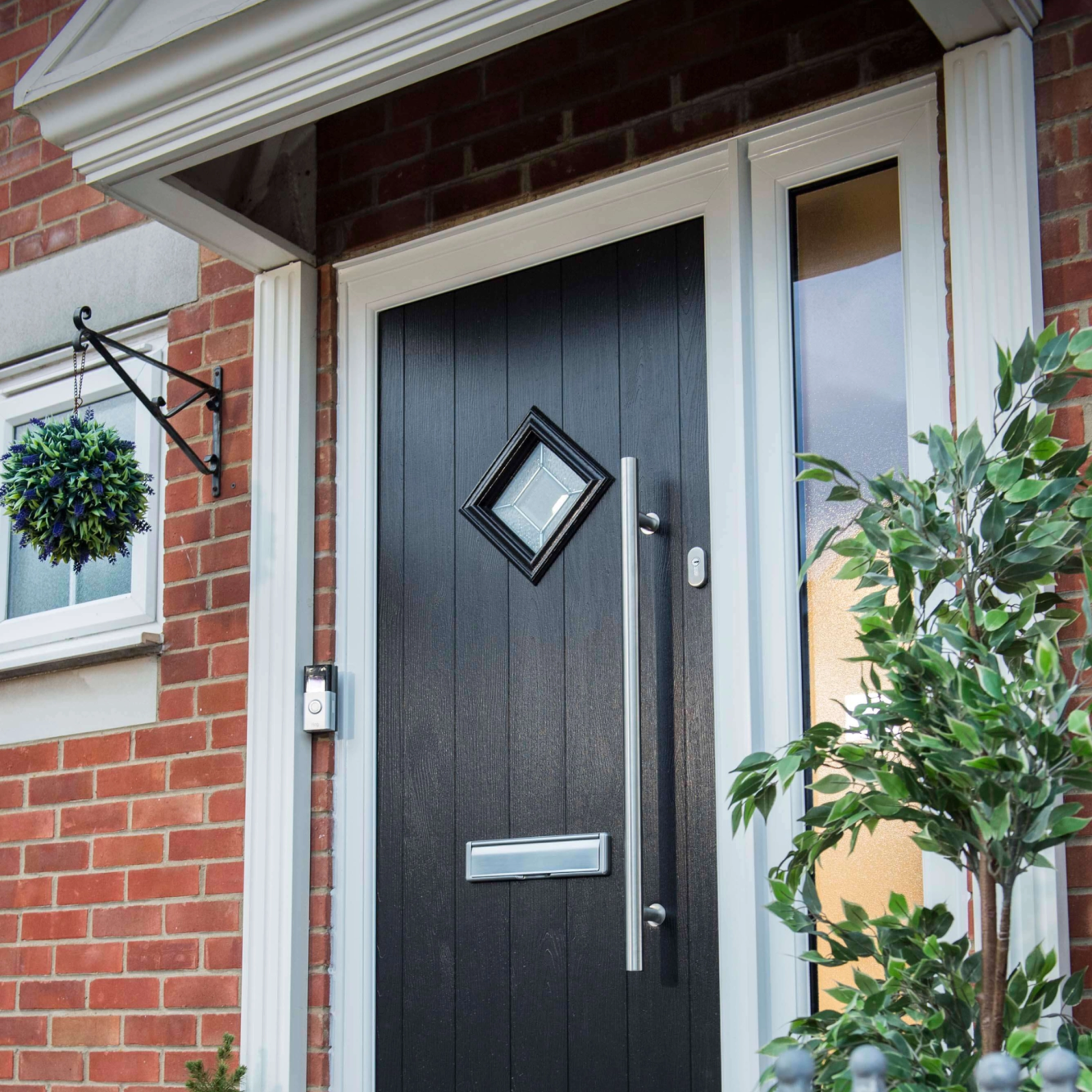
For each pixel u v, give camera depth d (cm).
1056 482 185
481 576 311
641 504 292
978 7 247
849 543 194
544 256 313
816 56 283
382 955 307
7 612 389
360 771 316
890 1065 170
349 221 340
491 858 297
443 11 253
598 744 291
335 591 328
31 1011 349
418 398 327
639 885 265
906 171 271
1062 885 223
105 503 320
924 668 180
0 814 366
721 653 275
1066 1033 179
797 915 196
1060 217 245
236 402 347
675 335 295
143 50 279
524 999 289
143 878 338
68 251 392
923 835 206
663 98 300
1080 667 180
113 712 351
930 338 264
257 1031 309
